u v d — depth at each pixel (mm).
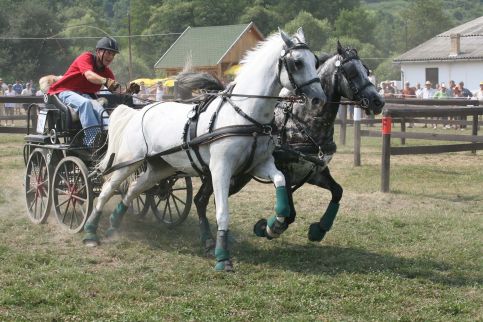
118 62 60406
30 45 59312
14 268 6844
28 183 9281
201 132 7184
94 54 8961
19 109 29859
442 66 47750
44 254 7426
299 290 6223
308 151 7664
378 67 61719
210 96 7363
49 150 8859
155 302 5918
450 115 12445
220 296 6070
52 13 62312
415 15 84375
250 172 7297
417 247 7957
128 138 7922
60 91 8859
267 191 11844
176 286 6391
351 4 79188
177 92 8242
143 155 7793
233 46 50594
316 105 6711
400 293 6238
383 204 10625
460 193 11719
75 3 93812
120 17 120062
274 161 7648
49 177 8797
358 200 10898
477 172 14211
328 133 7742
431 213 9938
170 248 7914
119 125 8086
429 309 5773
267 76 6867
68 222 9000
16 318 5461
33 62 58656
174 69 51062
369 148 18547
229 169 6973
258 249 7844
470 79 46375
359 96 7789
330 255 7602
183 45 52281
